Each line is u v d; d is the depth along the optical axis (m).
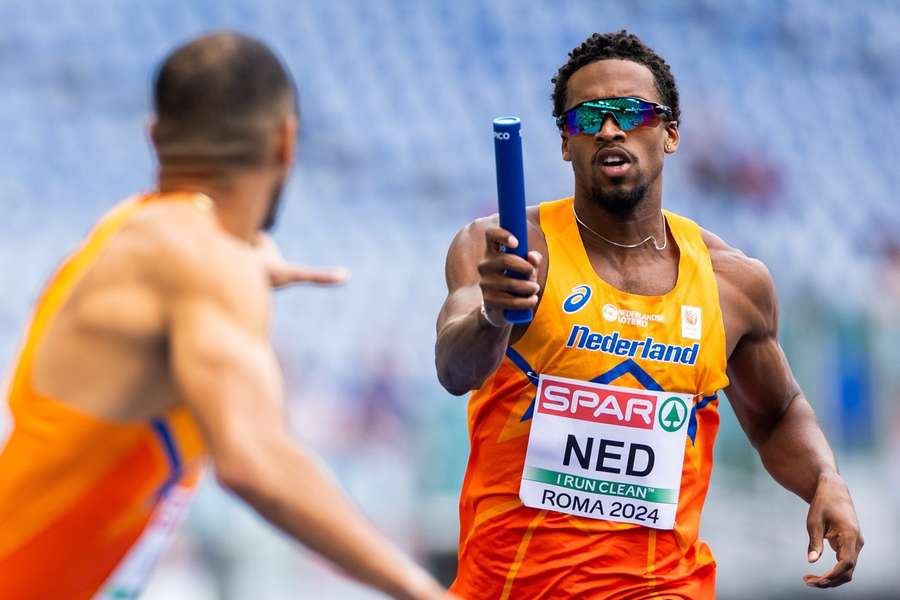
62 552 8.35
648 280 13.42
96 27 49.12
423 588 7.39
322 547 7.34
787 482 14.27
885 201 53.38
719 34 56.47
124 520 8.45
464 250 13.36
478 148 50.31
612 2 55.31
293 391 38.00
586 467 13.06
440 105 51.22
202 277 7.69
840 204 52.34
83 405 7.97
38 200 43.81
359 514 7.45
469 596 13.55
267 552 31.70
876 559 37.97
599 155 13.19
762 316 13.90
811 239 50.50
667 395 13.18
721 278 13.76
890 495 38.56
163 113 8.21
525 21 54.00
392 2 52.97
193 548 31.30
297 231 45.19
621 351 13.11
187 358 7.46
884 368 39.28
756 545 35.78
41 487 8.13
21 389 8.23
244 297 7.73
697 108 53.34
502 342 11.67
